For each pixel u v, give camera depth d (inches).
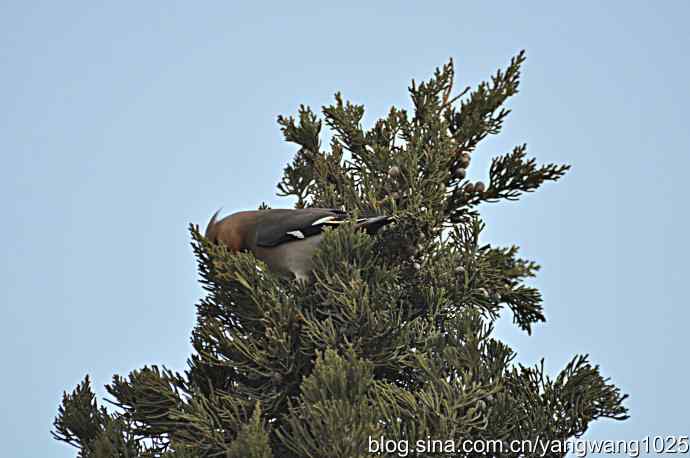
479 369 852.6
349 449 745.0
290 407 801.6
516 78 1063.0
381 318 877.2
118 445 882.8
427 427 813.9
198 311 966.4
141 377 897.5
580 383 913.5
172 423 887.7
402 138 1093.1
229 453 746.8
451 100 1087.6
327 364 787.4
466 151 1045.2
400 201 998.4
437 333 886.4
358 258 922.7
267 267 944.9
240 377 930.7
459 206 1033.5
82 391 945.5
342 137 1105.4
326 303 900.0
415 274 971.9
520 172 1019.3
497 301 992.2
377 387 821.2
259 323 929.5
